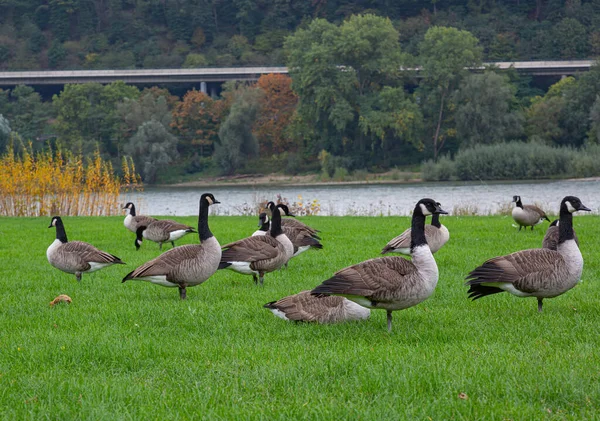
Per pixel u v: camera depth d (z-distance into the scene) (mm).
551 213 32719
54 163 35281
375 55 96438
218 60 137125
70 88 102500
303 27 144625
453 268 15312
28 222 29109
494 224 25281
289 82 107250
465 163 80562
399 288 9008
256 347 8922
